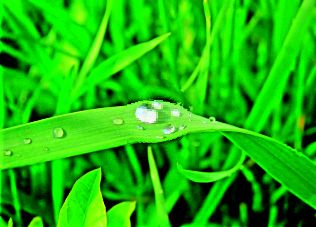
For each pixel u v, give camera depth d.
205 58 0.21
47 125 0.17
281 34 0.22
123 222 0.16
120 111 0.18
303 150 0.22
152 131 0.17
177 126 0.17
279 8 0.22
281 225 0.21
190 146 0.21
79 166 0.22
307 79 0.22
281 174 0.17
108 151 0.22
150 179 0.21
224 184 0.20
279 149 0.17
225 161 0.22
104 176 0.22
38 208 0.21
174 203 0.21
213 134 0.21
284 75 0.20
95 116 0.17
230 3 0.21
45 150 0.17
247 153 0.17
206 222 0.20
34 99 0.22
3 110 0.22
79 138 0.17
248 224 0.21
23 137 0.17
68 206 0.15
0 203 0.20
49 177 0.21
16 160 0.17
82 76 0.20
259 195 0.21
